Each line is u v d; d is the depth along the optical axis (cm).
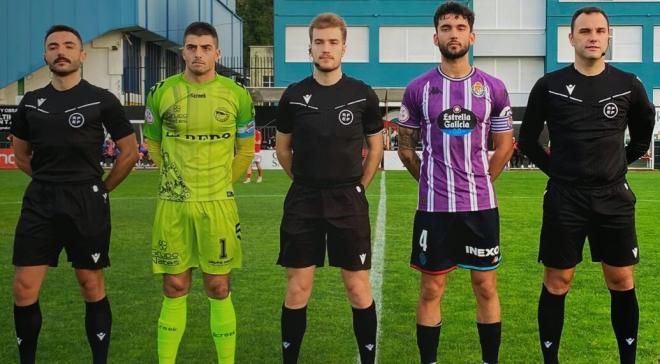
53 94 459
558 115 461
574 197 457
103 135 474
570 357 510
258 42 6850
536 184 2078
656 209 1421
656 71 3681
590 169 453
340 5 3688
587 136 452
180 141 459
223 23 4800
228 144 466
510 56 3762
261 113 3011
